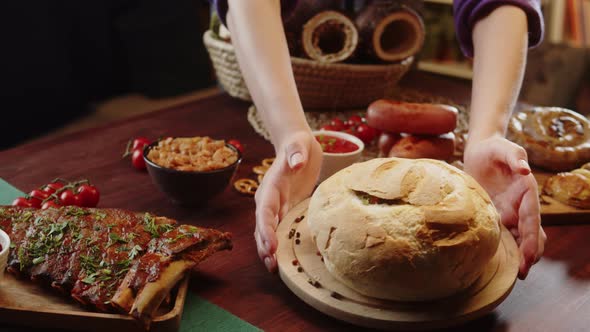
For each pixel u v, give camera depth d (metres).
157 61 4.15
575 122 1.65
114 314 0.93
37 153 1.61
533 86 3.08
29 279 1.04
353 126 1.77
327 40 2.03
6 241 1.00
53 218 1.09
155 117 1.89
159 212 1.34
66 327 0.95
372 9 1.92
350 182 1.05
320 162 1.26
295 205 1.28
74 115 3.88
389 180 1.02
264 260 1.12
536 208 1.14
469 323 1.02
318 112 1.95
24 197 1.28
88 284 0.96
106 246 1.02
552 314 1.06
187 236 1.04
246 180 1.49
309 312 1.04
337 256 0.99
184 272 1.00
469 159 1.27
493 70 1.39
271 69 1.29
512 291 1.12
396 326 0.97
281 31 1.36
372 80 1.91
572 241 1.31
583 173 1.42
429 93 2.14
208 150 1.40
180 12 4.16
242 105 2.01
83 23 3.88
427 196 1.00
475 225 0.98
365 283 0.97
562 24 2.91
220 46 1.90
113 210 1.13
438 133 1.55
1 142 3.37
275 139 1.25
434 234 0.96
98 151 1.64
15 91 3.36
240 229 1.29
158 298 0.94
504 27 1.44
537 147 1.58
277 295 1.08
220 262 1.17
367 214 0.98
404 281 0.96
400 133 1.61
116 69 4.20
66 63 3.73
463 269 0.97
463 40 1.59
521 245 1.13
